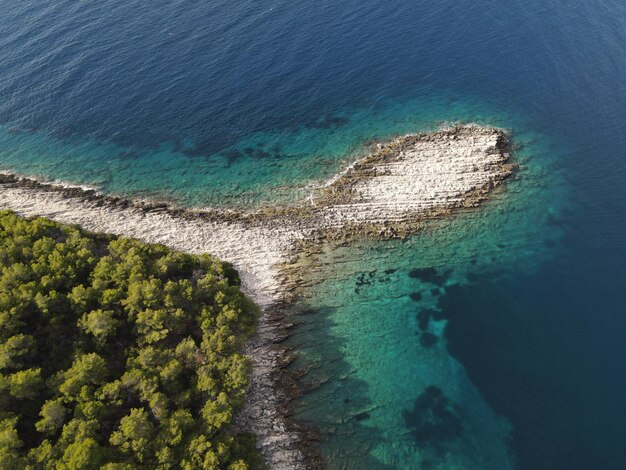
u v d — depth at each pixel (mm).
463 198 71438
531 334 55906
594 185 72438
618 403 49250
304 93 93938
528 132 82438
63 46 103312
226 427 44781
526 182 73562
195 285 55750
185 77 96312
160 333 48344
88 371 43656
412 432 48688
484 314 58406
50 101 91750
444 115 87562
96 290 50812
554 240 65812
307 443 47938
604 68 93375
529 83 92750
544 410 49438
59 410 40875
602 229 66375
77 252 54625
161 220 70125
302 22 111000
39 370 42844
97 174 79125
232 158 81688
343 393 51875
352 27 110000
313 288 61906
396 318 58656
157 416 43250
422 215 69688
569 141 80000
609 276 60719
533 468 45562
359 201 71938
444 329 57312
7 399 41469
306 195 74125
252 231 68500
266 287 61688
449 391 51719
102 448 39438
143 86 94312
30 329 46906
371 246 66500
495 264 63750
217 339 49312
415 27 110000
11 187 75562
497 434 48125
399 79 96875
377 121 87500
